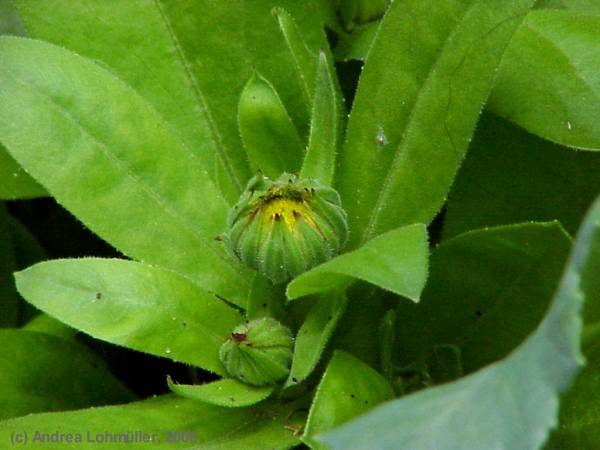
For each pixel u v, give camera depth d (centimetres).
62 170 28
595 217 22
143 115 29
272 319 28
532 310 28
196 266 29
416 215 28
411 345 29
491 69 27
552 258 27
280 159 29
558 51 29
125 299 27
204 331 28
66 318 27
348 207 28
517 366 22
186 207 29
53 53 28
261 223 26
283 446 26
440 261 28
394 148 28
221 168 29
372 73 28
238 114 29
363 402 26
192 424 27
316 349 27
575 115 28
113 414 27
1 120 28
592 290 25
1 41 28
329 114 27
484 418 22
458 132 27
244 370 27
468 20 27
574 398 26
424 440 22
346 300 27
